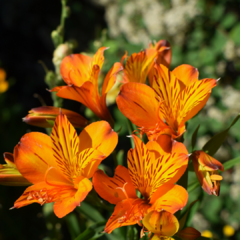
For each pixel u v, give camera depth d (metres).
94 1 1.64
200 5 0.83
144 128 0.45
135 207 0.44
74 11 1.61
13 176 0.46
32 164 0.45
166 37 0.88
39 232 0.87
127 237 0.51
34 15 1.70
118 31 1.12
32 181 0.45
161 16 0.87
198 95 0.45
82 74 0.49
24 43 1.69
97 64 0.48
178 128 0.46
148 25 0.91
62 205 0.44
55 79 0.56
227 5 0.93
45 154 0.45
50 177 0.46
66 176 0.46
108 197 0.44
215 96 0.83
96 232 0.48
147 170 0.44
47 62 1.65
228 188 0.86
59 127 0.45
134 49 0.90
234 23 0.87
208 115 0.83
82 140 0.45
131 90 0.45
